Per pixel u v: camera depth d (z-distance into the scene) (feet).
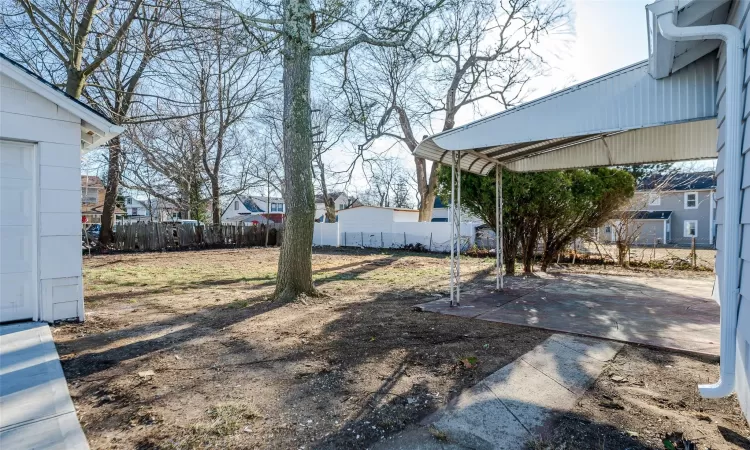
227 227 61.72
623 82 12.09
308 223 19.71
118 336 13.28
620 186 29.55
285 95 19.27
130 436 6.95
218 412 7.86
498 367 10.27
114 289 23.66
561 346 11.96
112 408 8.02
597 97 12.59
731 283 8.07
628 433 6.98
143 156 45.42
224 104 48.70
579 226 30.89
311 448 6.64
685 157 19.84
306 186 19.52
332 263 40.91
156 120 28.12
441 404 8.23
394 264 39.63
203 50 23.84
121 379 9.54
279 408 8.08
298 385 9.26
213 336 13.32
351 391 8.91
